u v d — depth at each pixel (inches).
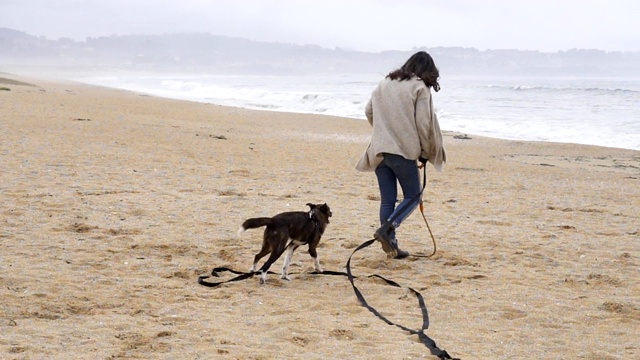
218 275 264.5
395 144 273.1
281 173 521.3
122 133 694.5
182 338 197.5
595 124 1136.2
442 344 199.6
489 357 190.7
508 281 265.3
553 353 194.7
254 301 235.0
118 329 202.8
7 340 190.2
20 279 245.1
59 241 300.0
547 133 1036.5
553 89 2170.3
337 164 592.1
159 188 426.3
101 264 270.4
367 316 222.4
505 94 2021.4
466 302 238.5
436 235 340.5
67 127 705.0
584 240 336.2
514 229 358.9
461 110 1441.9
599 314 227.6
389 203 286.2
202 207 378.6
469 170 614.2
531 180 561.3
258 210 377.7
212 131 812.6
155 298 233.5
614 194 494.0
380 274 273.0
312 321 215.6
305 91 2433.6
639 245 327.9
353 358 186.4
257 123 1016.2
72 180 434.3
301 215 259.8
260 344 194.5
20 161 488.7
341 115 1364.4
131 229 325.4
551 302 239.3
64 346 188.1
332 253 302.7
